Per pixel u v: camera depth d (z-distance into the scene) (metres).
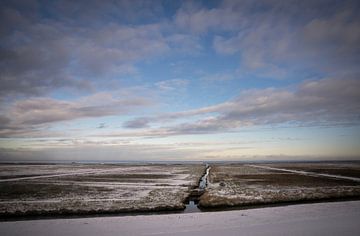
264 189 30.53
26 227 14.74
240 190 29.73
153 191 29.61
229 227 14.29
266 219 16.05
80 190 30.48
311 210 18.55
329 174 54.25
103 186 34.69
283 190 29.36
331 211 18.14
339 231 13.15
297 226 14.23
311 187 31.77
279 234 12.81
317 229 13.55
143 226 14.72
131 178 48.03
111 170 78.69
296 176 49.34
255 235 12.75
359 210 18.41
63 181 41.41
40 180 43.03
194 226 14.60
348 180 40.34
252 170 75.88
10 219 17.58
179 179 46.25
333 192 26.83
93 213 19.16
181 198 24.52
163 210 20.41
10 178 46.81
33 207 20.31
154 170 80.00
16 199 24.31
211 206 21.50
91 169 85.06
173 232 13.47
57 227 14.70
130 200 23.47
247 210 19.00
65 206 20.70
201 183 41.28
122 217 17.11
